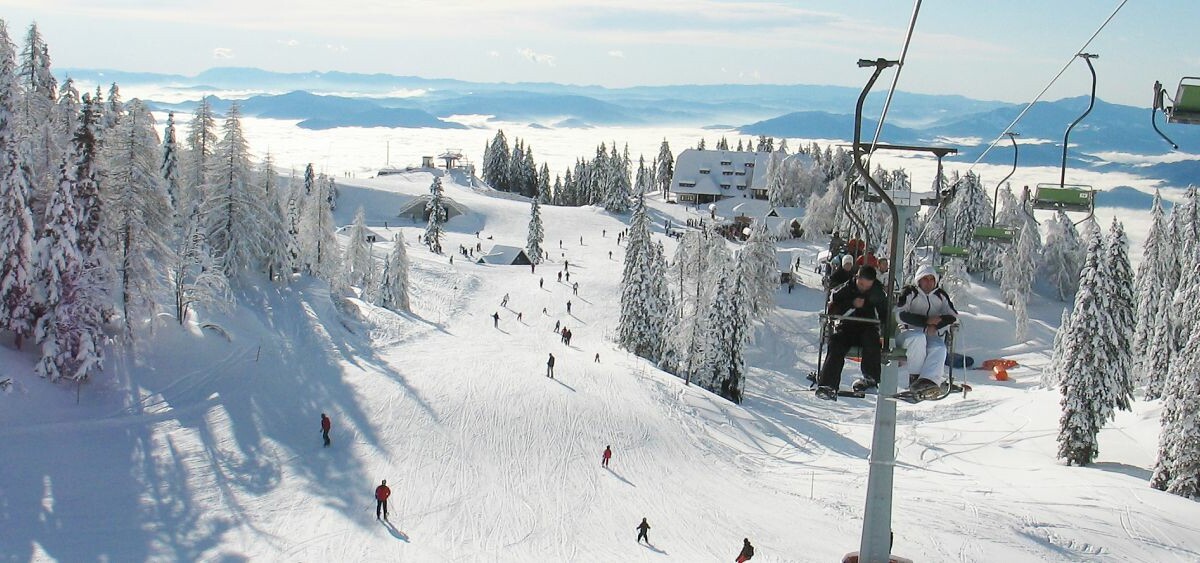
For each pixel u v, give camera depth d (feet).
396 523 107.65
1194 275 187.32
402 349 197.16
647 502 120.57
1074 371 158.10
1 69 153.38
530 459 134.51
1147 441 171.12
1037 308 307.78
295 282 222.89
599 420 155.53
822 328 29.58
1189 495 135.74
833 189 406.62
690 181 545.03
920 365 26.43
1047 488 140.15
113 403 140.05
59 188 137.80
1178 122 28.12
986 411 203.41
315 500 113.60
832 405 216.33
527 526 108.88
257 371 161.48
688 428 162.30
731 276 205.98
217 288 178.91
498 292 291.17
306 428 139.23
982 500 130.72
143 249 155.84
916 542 107.04
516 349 215.10
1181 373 139.33
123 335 154.30
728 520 114.42
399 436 138.51
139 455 123.34
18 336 143.95
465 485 122.01
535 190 642.22
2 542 95.14
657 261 235.81
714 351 201.67
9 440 121.08
